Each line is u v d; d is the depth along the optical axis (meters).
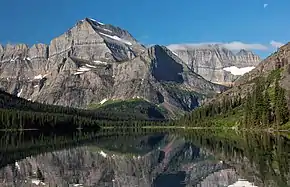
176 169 84.94
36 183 68.31
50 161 100.75
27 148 142.00
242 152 106.31
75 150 133.12
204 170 80.44
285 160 85.56
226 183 63.62
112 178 73.50
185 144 154.00
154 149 137.38
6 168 87.00
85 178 73.69
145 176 75.75
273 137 161.88
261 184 60.44
